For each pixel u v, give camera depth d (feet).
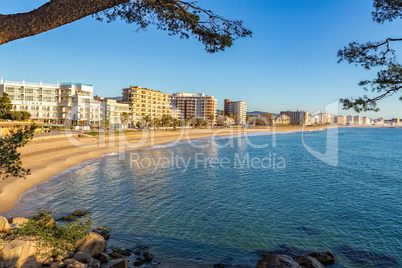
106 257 36.76
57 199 71.46
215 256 44.34
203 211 66.90
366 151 226.99
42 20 15.33
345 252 47.11
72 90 322.96
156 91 479.00
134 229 54.34
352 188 94.48
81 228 44.52
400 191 90.84
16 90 297.12
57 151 150.00
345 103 28.89
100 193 79.51
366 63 28.35
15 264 29.07
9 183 77.87
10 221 41.93
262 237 52.54
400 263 43.75
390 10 29.25
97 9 16.34
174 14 23.49
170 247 47.03
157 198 76.89
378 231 56.34
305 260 39.45
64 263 32.17
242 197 80.23
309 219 62.80
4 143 26.27
